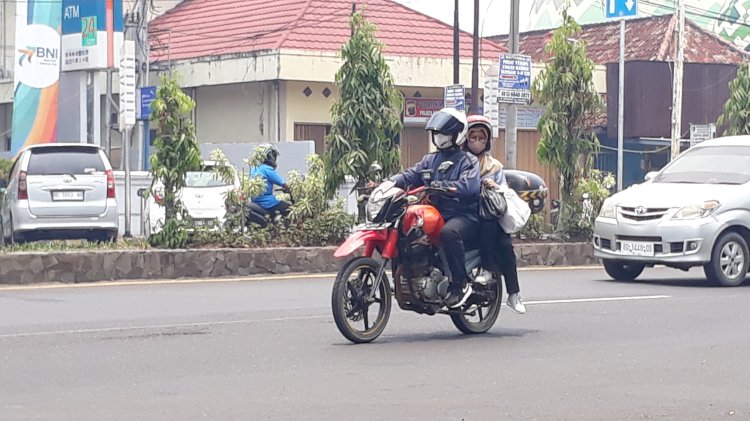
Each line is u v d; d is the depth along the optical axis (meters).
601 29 44.88
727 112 23.41
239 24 35.97
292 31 33.62
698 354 9.80
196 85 33.47
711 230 15.36
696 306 13.14
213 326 11.30
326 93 32.91
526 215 10.73
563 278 16.91
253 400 7.78
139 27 33.25
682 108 38.62
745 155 16.41
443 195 10.46
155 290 14.87
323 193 18.39
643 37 42.94
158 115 17.16
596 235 16.19
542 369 9.05
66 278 15.80
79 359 9.37
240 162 29.86
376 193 10.20
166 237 17.16
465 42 36.75
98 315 12.18
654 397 8.01
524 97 23.03
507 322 11.80
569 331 11.15
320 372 8.85
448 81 33.97
